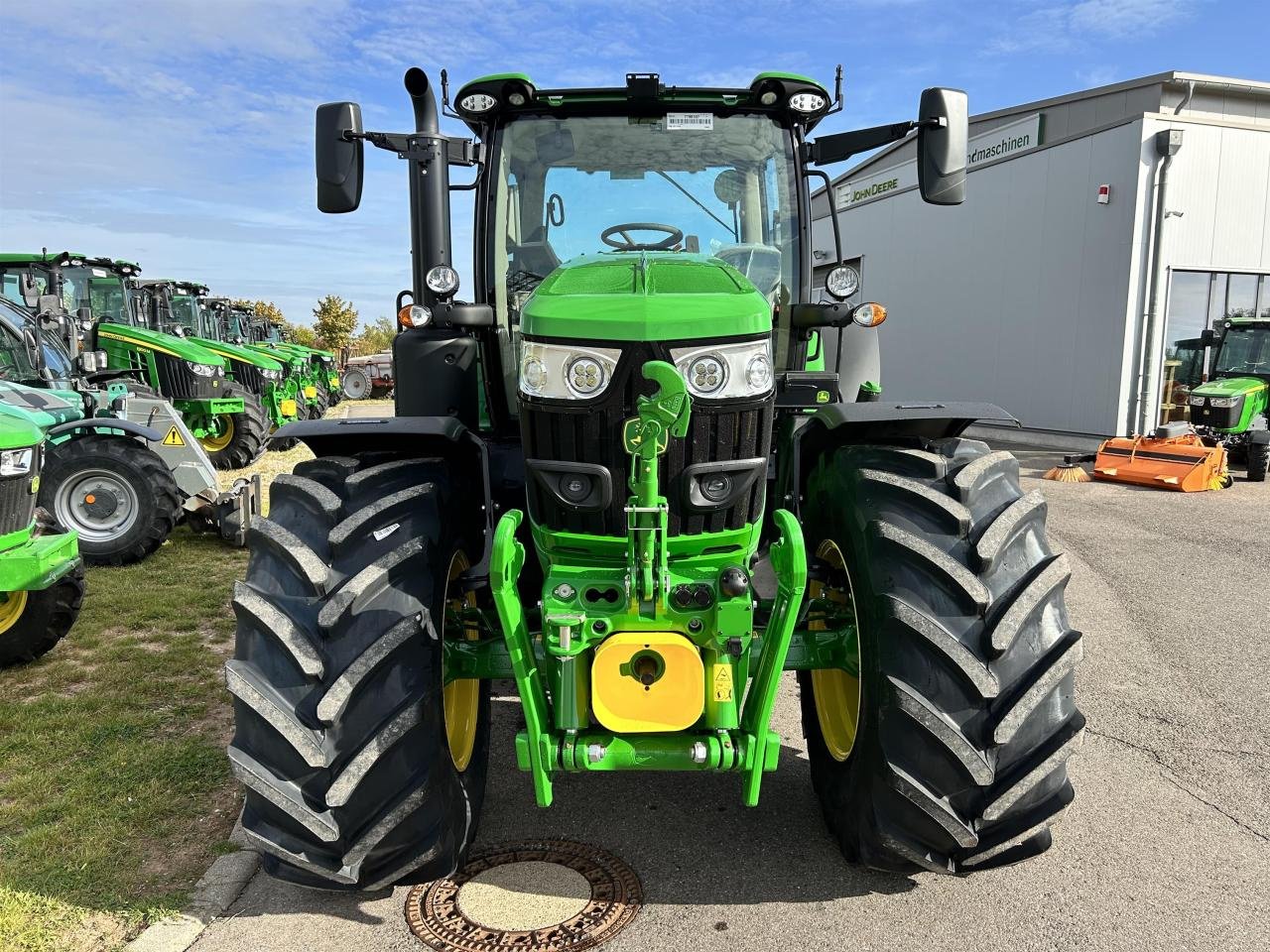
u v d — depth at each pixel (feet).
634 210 11.25
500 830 9.78
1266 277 44.70
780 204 11.25
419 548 7.83
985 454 8.82
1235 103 42.42
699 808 10.21
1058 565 8.00
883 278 61.41
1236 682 14.03
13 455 13.26
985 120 50.55
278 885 8.78
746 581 7.25
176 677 14.02
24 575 13.21
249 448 39.58
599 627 7.35
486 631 9.58
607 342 7.31
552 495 7.72
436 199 10.19
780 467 10.64
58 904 8.34
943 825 7.48
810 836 9.62
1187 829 9.74
